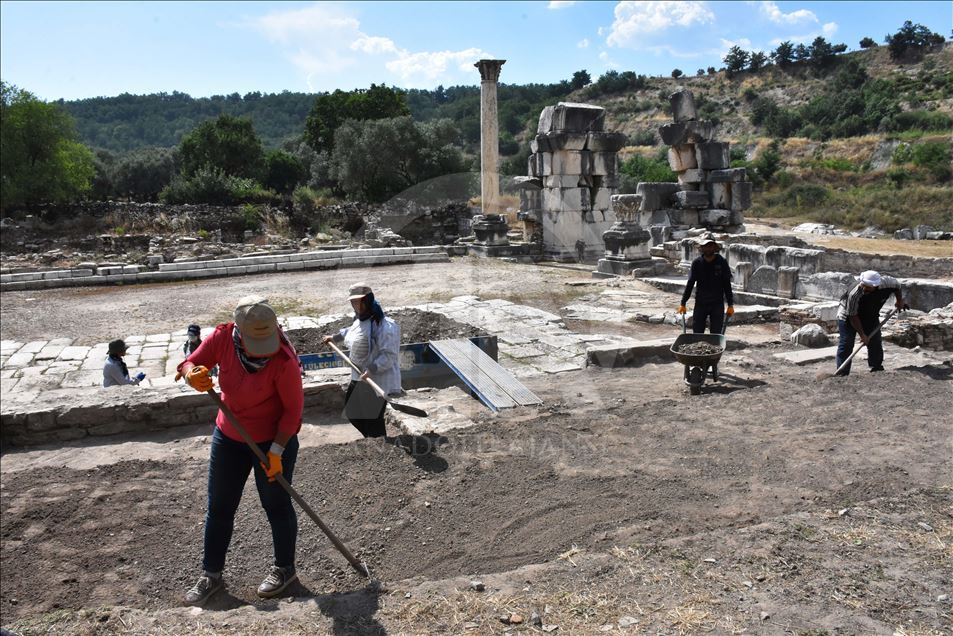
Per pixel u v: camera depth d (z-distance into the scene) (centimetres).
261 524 433
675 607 297
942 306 1214
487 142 1945
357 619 300
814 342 968
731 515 397
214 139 4453
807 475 450
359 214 3141
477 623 292
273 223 3162
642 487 437
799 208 3219
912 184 3000
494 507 421
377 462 493
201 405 692
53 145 3119
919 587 309
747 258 1573
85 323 1499
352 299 509
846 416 571
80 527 446
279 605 323
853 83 6425
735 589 311
